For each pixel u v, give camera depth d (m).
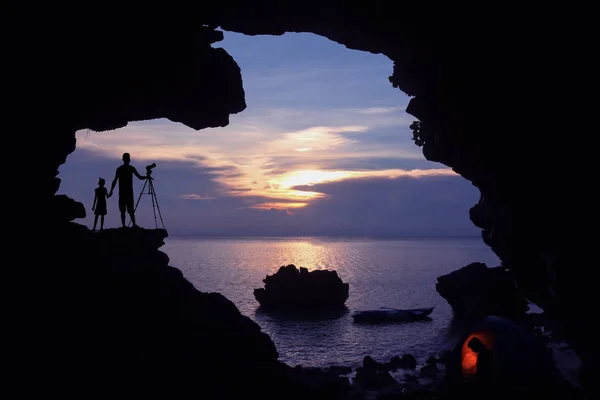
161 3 17.72
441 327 34.69
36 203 14.55
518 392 15.05
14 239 12.95
